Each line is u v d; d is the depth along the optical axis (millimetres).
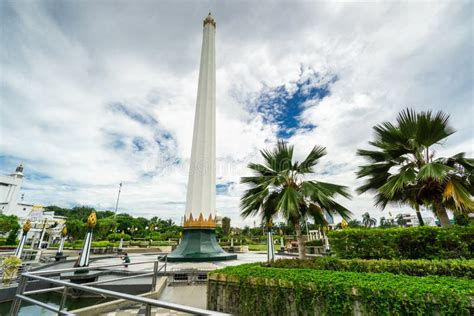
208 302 4711
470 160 6301
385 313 2994
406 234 5574
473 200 5930
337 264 5316
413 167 6887
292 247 22922
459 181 6363
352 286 3307
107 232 36062
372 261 5043
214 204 14633
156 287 6152
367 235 5984
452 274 4230
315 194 6984
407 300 2916
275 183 7605
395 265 4746
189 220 13680
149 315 1642
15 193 49219
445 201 6973
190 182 14656
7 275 6277
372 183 7641
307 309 3586
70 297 5730
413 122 6684
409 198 7500
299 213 7344
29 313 5031
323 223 7840
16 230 30031
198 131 15828
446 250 5168
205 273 7625
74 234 33000
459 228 5234
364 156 7801
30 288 5957
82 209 67312
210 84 17234
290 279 3869
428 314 2787
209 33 18828
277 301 3871
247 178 8117
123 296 1784
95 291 2006
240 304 4258
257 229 46344
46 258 13727
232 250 22047
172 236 35906
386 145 7129
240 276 4383
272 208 7770
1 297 5535
